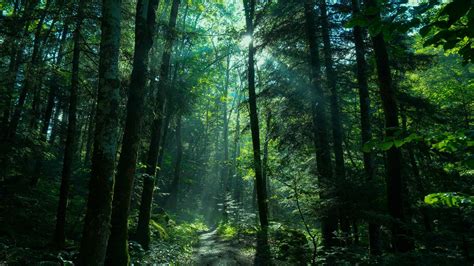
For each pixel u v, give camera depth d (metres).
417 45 14.27
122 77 11.39
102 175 6.10
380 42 7.55
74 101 11.70
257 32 14.45
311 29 13.14
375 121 14.92
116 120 6.40
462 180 8.21
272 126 15.46
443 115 13.67
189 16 27.95
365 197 8.17
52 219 12.73
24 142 11.55
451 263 5.73
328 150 12.31
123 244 7.48
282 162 10.36
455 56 17.20
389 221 7.00
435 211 7.35
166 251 11.30
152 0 8.71
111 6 6.62
